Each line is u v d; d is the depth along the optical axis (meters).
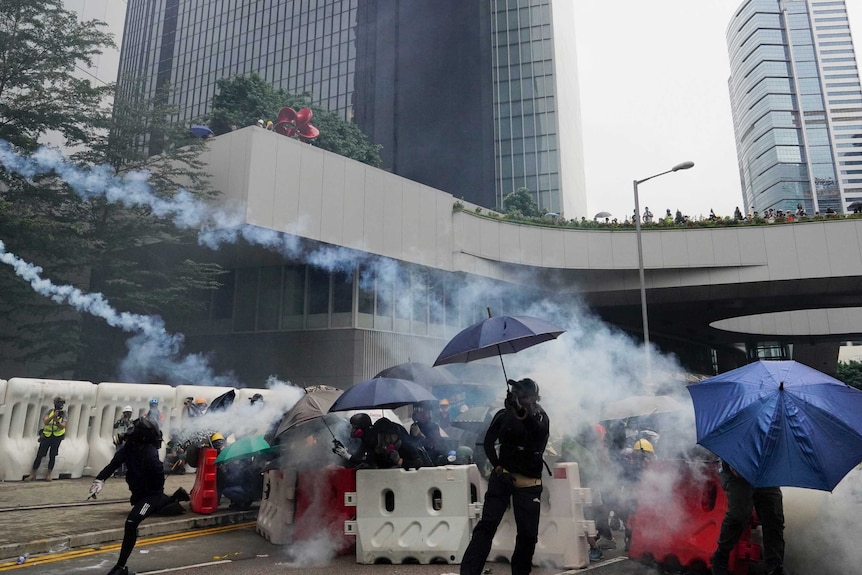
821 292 33.16
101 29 28.42
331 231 22.69
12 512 8.28
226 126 39.62
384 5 74.88
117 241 21.12
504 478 4.66
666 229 32.41
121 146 21.66
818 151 197.75
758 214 32.81
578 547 5.98
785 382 4.59
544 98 64.44
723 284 32.12
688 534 5.81
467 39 68.44
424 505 6.20
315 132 28.06
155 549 6.80
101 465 12.91
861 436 4.29
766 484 4.26
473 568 4.52
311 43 80.62
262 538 7.58
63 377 24.41
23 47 20.28
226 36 88.31
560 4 72.69
